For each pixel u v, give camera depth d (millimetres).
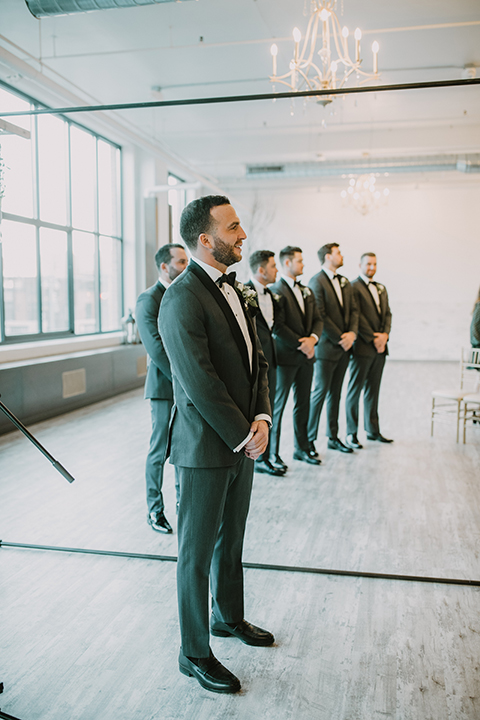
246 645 2219
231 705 1883
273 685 1980
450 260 12398
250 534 3266
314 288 4906
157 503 3328
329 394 5207
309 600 2549
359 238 12789
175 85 7414
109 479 4340
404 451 5160
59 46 6148
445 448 5270
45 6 4094
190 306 1893
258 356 2141
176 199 12445
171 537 3229
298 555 2992
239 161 10984
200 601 1974
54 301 7824
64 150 7918
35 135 7227
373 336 5184
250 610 2461
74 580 2734
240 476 2090
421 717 1821
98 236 8914
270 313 4375
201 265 2004
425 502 3811
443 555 3000
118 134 8852
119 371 8180
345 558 2959
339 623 2363
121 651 2176
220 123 9203
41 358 6770
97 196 8836
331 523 3438
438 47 6262
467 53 6410
